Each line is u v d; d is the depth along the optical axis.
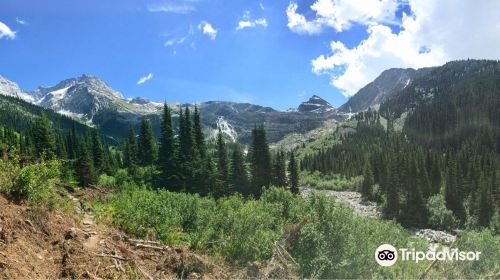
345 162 129.00
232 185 61.12
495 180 68.00
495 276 13.72
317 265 11.16
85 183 47.38
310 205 17.52
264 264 11.07
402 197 60.50
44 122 52.84
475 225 54.22
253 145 62.88
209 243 11.73
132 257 8.80
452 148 145.62
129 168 53.03
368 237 14.96
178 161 51.91
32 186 8.84
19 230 7.41
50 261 7.21
